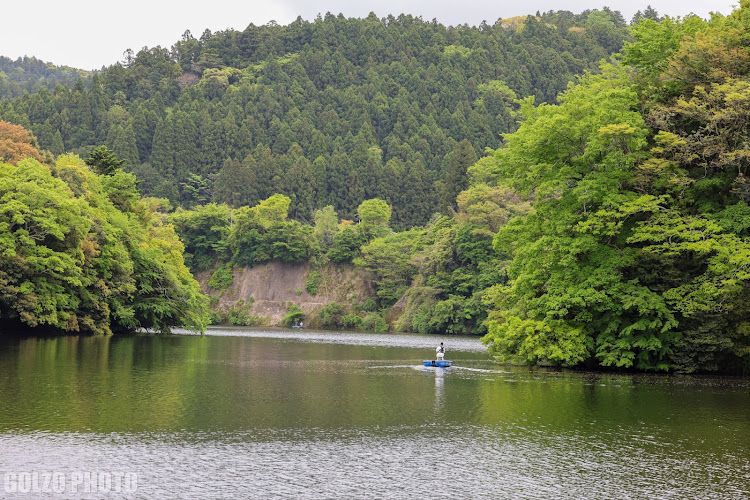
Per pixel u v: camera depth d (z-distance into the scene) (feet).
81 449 79.82
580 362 170.91
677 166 156.87
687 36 161.27
